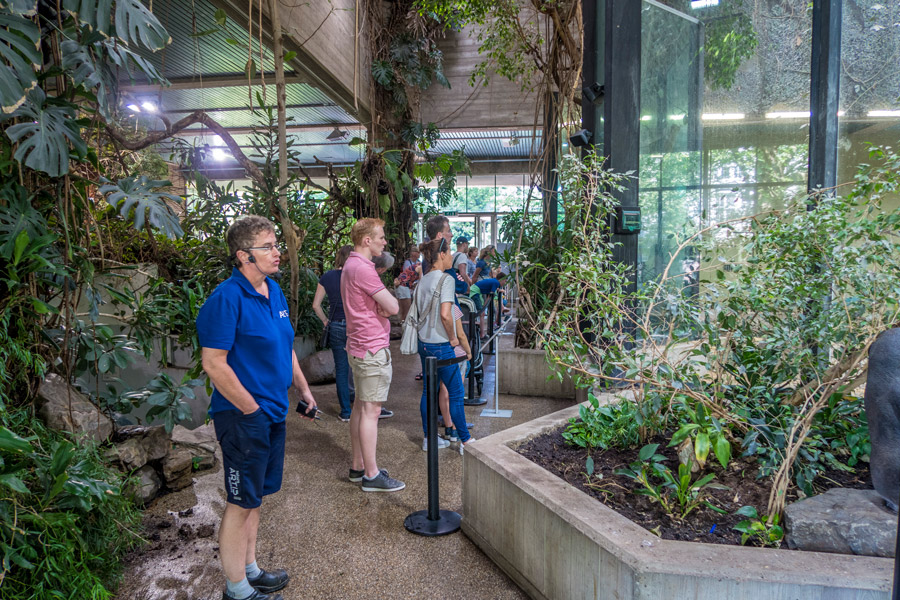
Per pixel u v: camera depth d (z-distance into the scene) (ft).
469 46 41.27
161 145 23.13
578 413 10.83
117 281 12.33
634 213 13.96
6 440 5.73
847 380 7.76
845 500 6.86
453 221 67.51
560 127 20.57
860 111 13.47
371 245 11.08
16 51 6.95
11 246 7.41
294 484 11.66
